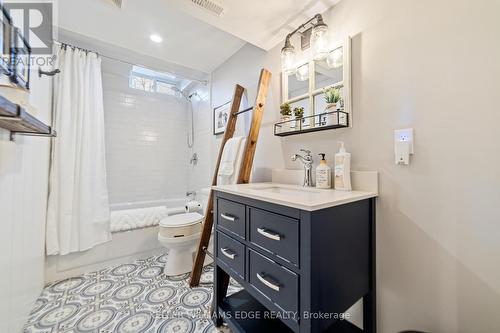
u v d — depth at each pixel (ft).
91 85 6.53
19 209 3.67
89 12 5.31
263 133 5.87
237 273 3.53
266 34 5.04
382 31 3.43
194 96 10.11
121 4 4.93
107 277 5.74
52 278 5.49
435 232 2.90
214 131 8.30
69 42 6.55
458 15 2.70
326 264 2.61
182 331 3.90
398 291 3.25
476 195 2.58
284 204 2.66
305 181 4.39
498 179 2.44
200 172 9.46
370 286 3.37
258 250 3.11
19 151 3.65
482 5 2.54
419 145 3.03
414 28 3.08
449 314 2.79
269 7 4.20
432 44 2.92
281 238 2.73
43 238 5.16
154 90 9.84
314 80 4.44
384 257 3.40
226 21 4.61
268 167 5.70
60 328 3.91
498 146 2.44
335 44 4.01
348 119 3.79
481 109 2.54
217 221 4.20
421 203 3.02
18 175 3.61
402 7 3.21
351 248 3.02
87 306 4.54
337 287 2.78
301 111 4.54
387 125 3.36
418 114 3.04
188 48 6.92
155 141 9.88
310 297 2.39
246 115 6.54
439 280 2.87
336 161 3.81
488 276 2.51
